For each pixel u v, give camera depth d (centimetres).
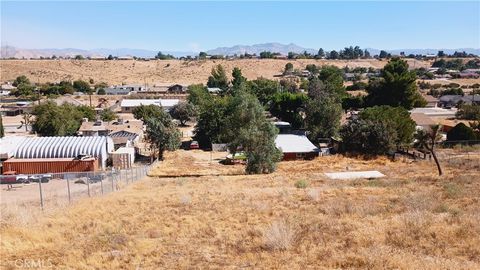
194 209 2042
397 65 9750
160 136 6391
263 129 4844
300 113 9294
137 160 6238
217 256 1259
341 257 1182
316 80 9581
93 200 2366
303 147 6425
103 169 5181
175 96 15550
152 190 3019
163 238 1484
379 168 4712
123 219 1800
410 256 1171
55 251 1314
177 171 5166
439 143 6156
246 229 1576
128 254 1281
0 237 1427
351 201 2128
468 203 2017
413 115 8100
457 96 12362
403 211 1828
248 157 4750
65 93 16500
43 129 7731
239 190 2827
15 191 3253
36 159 4909
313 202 2188
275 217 1805
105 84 19675
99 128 7925
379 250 1221
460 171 3959
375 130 6028
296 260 1191
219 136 7562
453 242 1328
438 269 1074
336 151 6575
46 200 2570
